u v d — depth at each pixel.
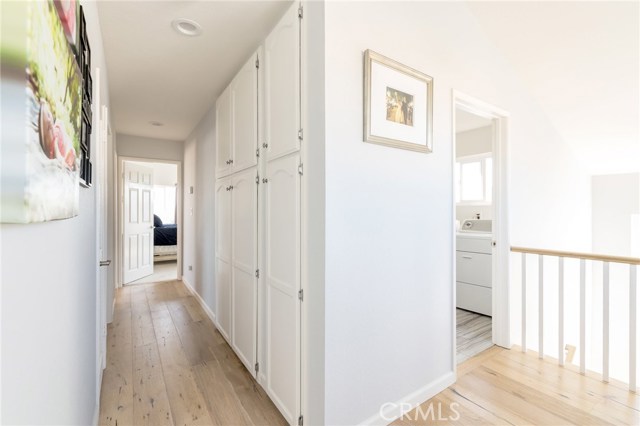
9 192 0.43
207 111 3.44
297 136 1.56
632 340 1.96
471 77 2.20
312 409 1.48
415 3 1.80
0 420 0.44
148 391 1.95
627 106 2.81
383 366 1.63
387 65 1.61
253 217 2.06
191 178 4.32
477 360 2.36
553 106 3.01
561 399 1.87
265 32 1.97
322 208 1.40
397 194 1.70
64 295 0.85
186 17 1.82
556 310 3.26
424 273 1.86
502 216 2.61
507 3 2.12
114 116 3.61
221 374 2.15
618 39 2.22
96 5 1.67
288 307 1.65
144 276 5.25
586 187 4.05
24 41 0.44
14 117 0.43
